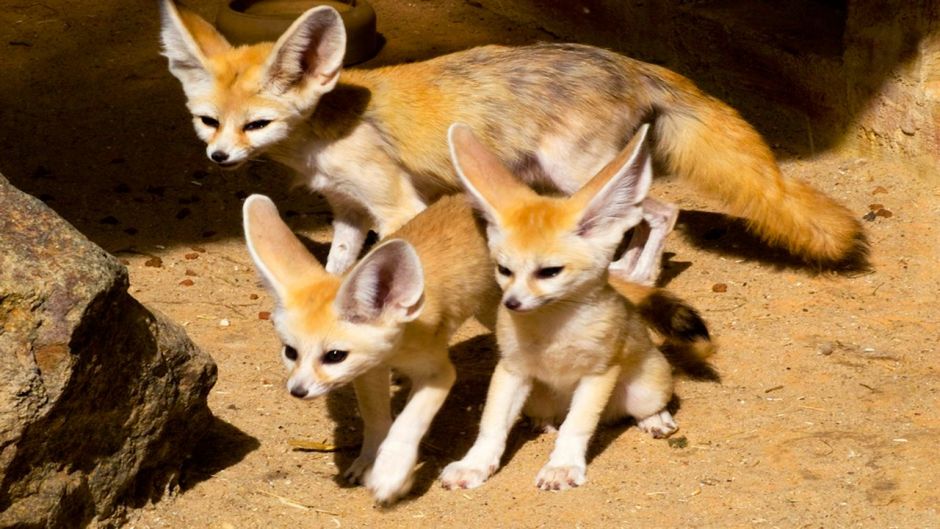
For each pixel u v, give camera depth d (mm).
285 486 8336
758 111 14281
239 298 11016
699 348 9562
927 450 8297
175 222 12398
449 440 8984
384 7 17453
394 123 10609
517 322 8141
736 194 11078
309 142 10523
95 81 15297
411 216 10766
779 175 11031
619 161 7973
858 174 12852
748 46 14242
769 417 8906
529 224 7914
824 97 13398
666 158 11352
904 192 12422
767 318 10445
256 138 10180
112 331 7398
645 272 10891
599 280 8000
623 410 8859
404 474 7922
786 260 11492
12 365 6883
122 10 17125
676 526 7605
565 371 8312
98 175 13250
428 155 10680
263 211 7980
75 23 16766
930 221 11906
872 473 8078
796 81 13711
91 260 7219
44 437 7066
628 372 8562
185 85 10500
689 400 9227
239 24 15211
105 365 7371
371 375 8211
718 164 11062
